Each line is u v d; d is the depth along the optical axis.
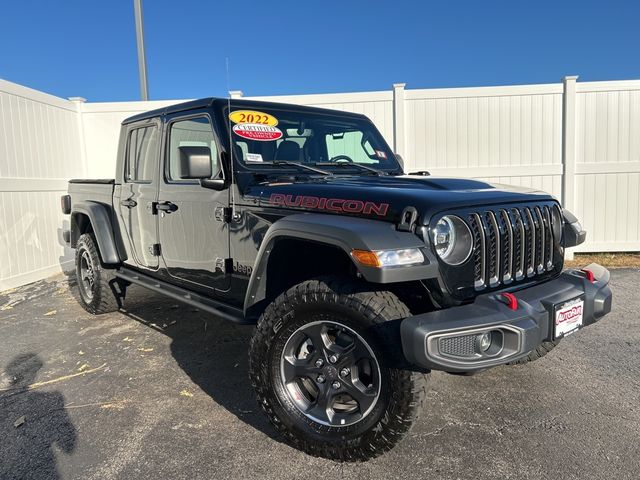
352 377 2.46
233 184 3.17
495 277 2.59
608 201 7.81
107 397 3.37
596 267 3.06
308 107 3.88
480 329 2.17
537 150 7.82
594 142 7.71
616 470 2.43
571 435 2.76
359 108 7.96
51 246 7.65
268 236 2.69
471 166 7.91
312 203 2.70
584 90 7.61
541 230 2.85
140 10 8.30
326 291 2.45
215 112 3.36
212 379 3.63
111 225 4.77
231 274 3.25
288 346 2.63
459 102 7.84
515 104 7.78
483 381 3.48
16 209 6.90
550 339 2.45
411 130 7.91
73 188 5.55
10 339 4.63
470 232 2.44
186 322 5.00
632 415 2.97
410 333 2.15
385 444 2.34
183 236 3.66
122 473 2.50
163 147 3.85
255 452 2.67
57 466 2.57
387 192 2.51
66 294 6.37
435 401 3.20
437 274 2.31
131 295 6.10
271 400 2.67
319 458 2.59
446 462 2.53
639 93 7.58
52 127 7.73
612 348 4.07
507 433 2.80
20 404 3.29
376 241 2.24
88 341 4.51
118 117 8.42
